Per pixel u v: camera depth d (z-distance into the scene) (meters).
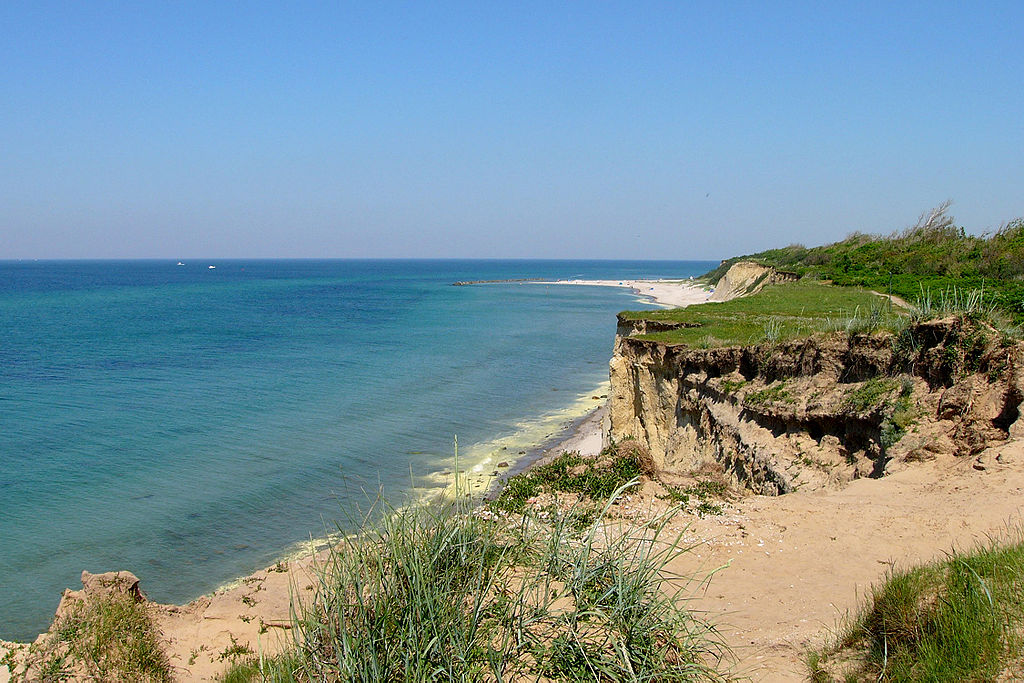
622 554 6.78
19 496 23.59
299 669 5.79
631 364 24.89
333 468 26.75
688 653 6.17
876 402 15.62
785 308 29.66
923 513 10.77
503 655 5.62
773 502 12.08
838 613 7.84
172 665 8.30
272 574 10.47
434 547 6.34
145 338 64.31
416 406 37.72
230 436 31.19
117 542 20.17
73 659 8.09
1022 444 12.41
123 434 31.25
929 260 39.09
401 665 5.48
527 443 30.58
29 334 66.38
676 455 21.59
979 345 14.50
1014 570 6.67
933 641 6.04
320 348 58.97
